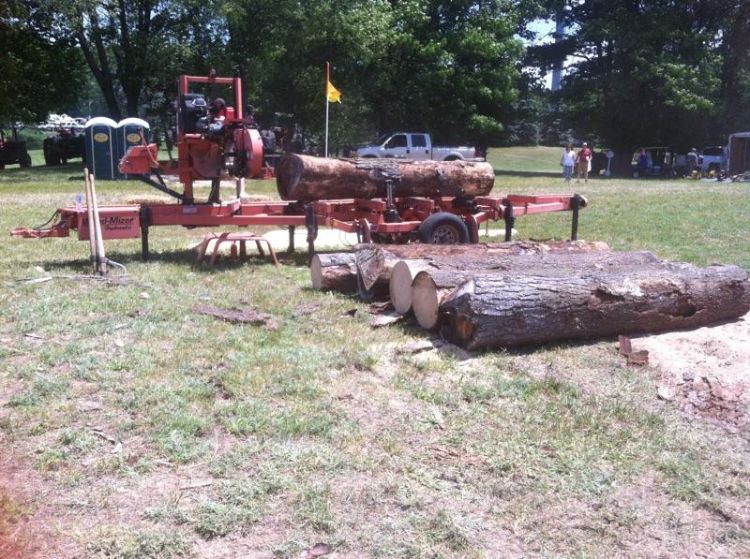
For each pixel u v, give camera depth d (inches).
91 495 136.8
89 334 227.0
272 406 176.7
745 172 1330.0
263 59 1228.5
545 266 268.2
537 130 2495.1
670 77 1405.0
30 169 1244.5
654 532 132.0
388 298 276.4
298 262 361.4
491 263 264.2
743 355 221.9
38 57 1245.1
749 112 1594.5
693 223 544.7
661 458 157.4
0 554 119.0
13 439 157.3
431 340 231.0
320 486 140.7
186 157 358.9
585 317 226.1
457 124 1457.9
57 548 121.3
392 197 368.2
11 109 1210.0
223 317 247.3
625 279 235.6
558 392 192.1
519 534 129.4
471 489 143.0
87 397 178.9
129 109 1321.4
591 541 128.4
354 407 179.0
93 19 1189.1
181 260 355.9
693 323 250.5
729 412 183.3
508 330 215.9
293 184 364.5
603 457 157.3
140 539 123.3
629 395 192.4
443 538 126.8
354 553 122.6
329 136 1348.4
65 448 153.6
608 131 1577.3
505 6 1440.7
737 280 252.8
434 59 1385.3
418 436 164.6
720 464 156.1
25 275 307.6
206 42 1277.1
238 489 138.9
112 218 338.0
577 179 1192.8
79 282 295.6
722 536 131.4
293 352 214.8
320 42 1255.5
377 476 146.4
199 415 170.4
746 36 1557.6
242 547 123.2
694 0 1477.6
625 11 1496.1
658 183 1133.1
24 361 203.0
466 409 179.2
